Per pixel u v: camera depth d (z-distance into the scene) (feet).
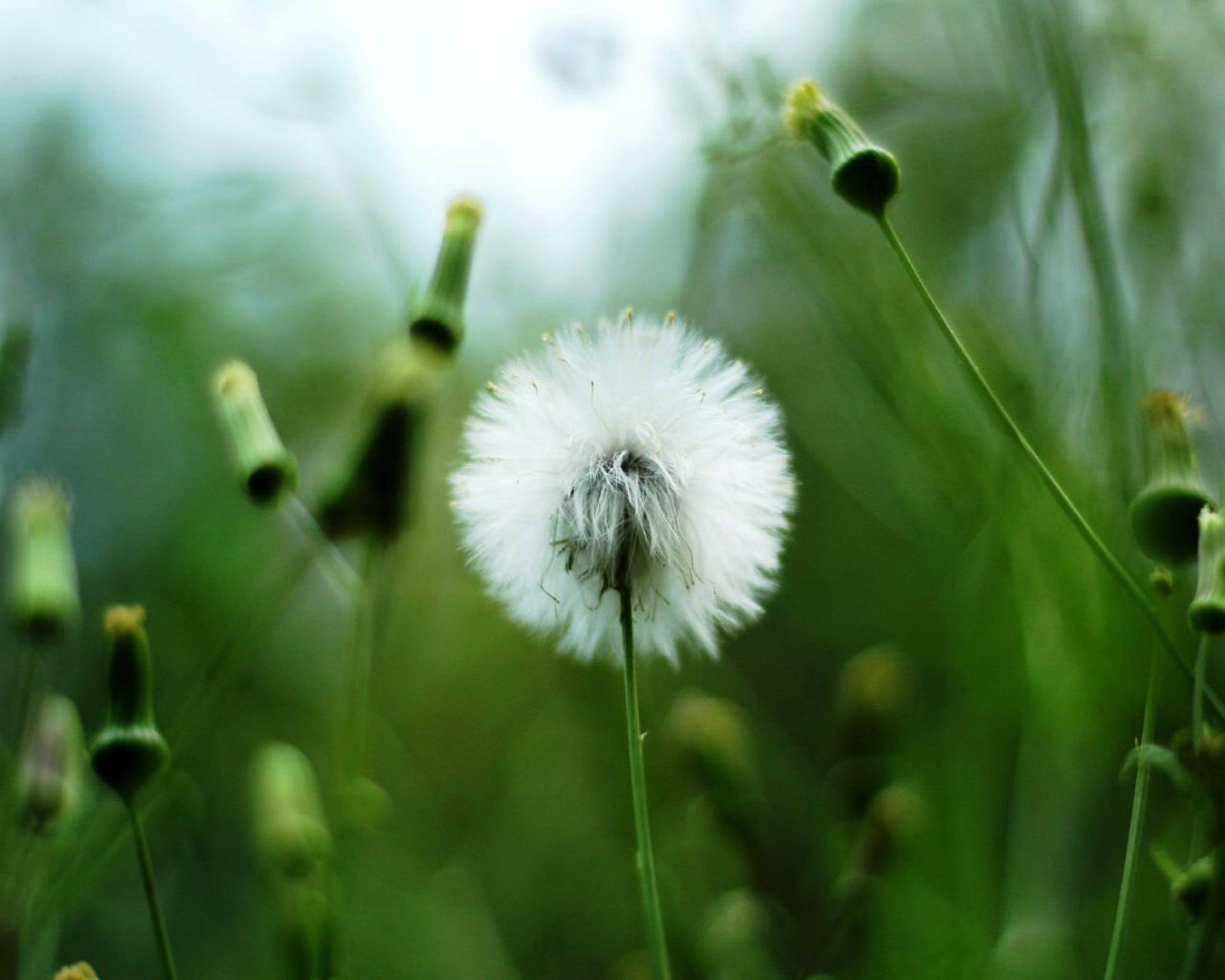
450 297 0.94
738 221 1.26
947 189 1.12
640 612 0.85
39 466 1.60
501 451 0.86
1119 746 0.98
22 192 1.63
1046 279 0.99
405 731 1.30
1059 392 0.99
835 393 1.15
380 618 0.97
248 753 1.25
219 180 1.59
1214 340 1.00
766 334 1.26
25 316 1.18
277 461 0.93
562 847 1.22
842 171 0.85
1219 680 0.95
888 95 1.19
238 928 1.16
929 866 1.04
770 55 1.12
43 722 0.93
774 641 1.33
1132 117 1.02
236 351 1.59
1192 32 1.03
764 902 1.05
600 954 1.17
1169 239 0.99
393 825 1.15
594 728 1.24
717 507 0.85
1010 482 0.98
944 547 1.05
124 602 1.44
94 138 1.63
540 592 0.85
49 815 0.93
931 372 1.02
